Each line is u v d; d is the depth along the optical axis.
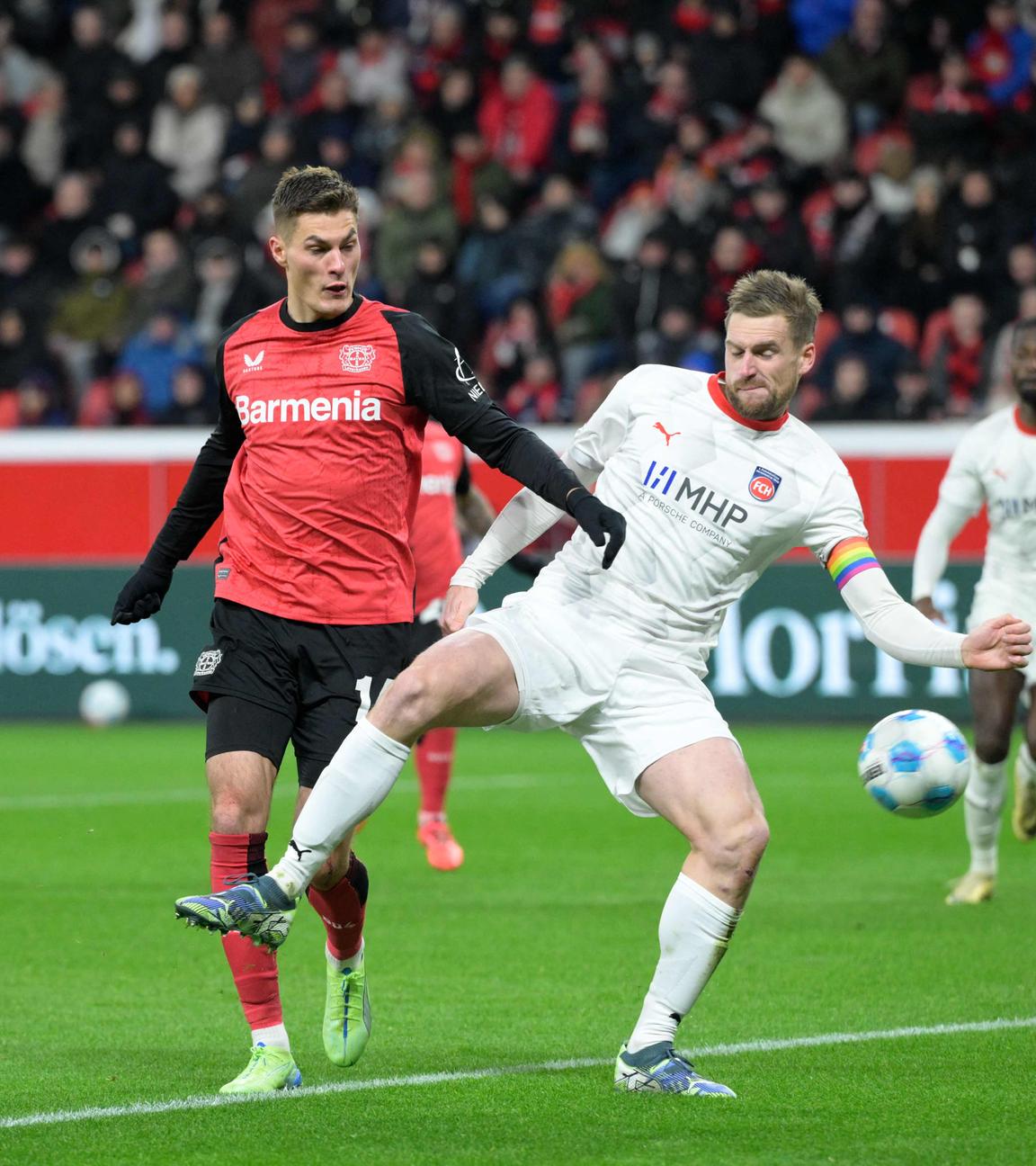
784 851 36.66
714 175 67.00
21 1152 15.59
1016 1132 16.27
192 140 74.12
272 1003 18.34
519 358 64.06
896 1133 16.22
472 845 37.50
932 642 17.39
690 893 17.47
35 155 76.38
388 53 75.06
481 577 19.06
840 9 71.25
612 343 63.84
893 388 60.34
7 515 62.41
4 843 37.03
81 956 26.03
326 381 18.31
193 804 42.53
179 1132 16.31
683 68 70.31
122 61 76.31
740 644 58.12
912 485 57.59
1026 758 31.64
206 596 60.88
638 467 18.45
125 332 69.44
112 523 61.88
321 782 17.06
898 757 19.58
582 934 27.69
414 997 23.17
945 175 67.25
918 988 23.53
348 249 18.03
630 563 18.28
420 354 18.31
